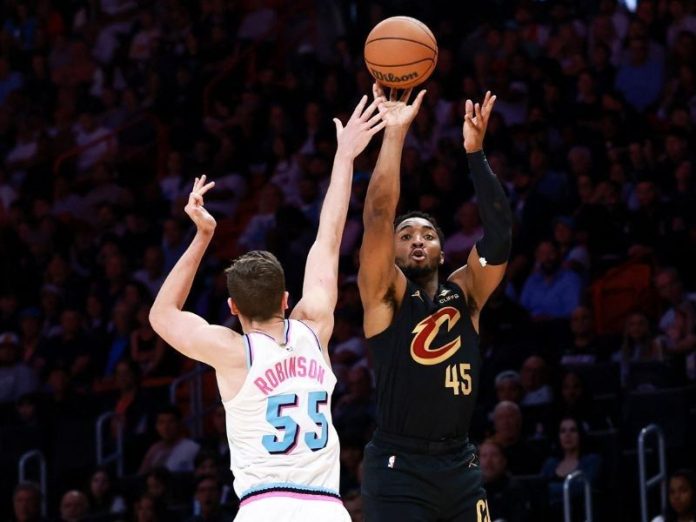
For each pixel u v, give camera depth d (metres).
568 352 17.31
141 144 26.39
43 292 22.28
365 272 8.27
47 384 20.80
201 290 20.95
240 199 23.67
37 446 18.80
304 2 27.45
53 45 29.53
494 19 25.23
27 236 23.97
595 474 14.66
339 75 23.92
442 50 23.05
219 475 16.47
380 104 8.45
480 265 8.46
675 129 20.22
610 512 14.73
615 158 20.11
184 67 26.70
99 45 29.08
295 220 20.53
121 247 22.97
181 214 22.92
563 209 19.66
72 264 23.62
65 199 25.23
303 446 7.15
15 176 26.94
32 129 27.34
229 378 7.23
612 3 23.05
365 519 8.33
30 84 28.25
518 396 15.95
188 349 7.27
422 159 21.84
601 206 18.92
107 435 19.02
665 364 16.16
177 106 26.23
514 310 18.08
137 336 20.33
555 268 18.58
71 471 18.03
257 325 7.38
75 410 19.53
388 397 8.30
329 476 7.22
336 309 18.98
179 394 19.70
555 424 15.54
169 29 28.19
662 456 14.55
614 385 16.38
